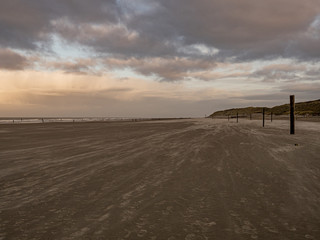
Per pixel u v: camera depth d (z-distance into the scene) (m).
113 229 3.01
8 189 4.76
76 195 4.34
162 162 7.22
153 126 30.02
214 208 3.67
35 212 3.59
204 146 10.59
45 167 6.70
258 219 3.27
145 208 3.69
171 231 2.94
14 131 22.53
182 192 4.45
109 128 26.38
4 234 2.91
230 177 5.48
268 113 119.56
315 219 3.27
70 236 2.85
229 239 2.74
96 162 7.31
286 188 4.65
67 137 15.64
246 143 11.58
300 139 13.20
